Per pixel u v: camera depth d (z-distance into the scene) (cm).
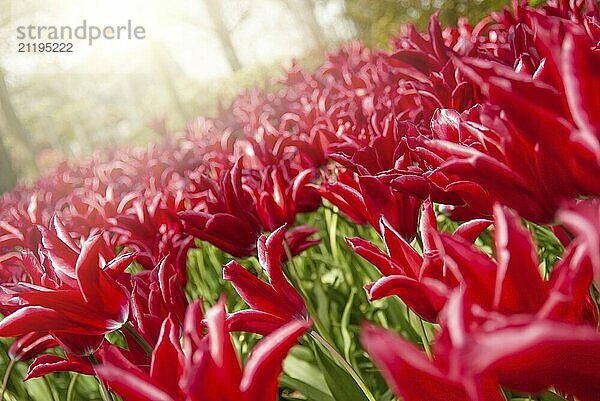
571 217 34
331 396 104
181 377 44
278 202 97
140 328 65
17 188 400
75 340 68
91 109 2488
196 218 96
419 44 127
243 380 40
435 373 34
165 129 349
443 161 61
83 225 140
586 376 31
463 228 57
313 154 135
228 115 328
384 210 78
